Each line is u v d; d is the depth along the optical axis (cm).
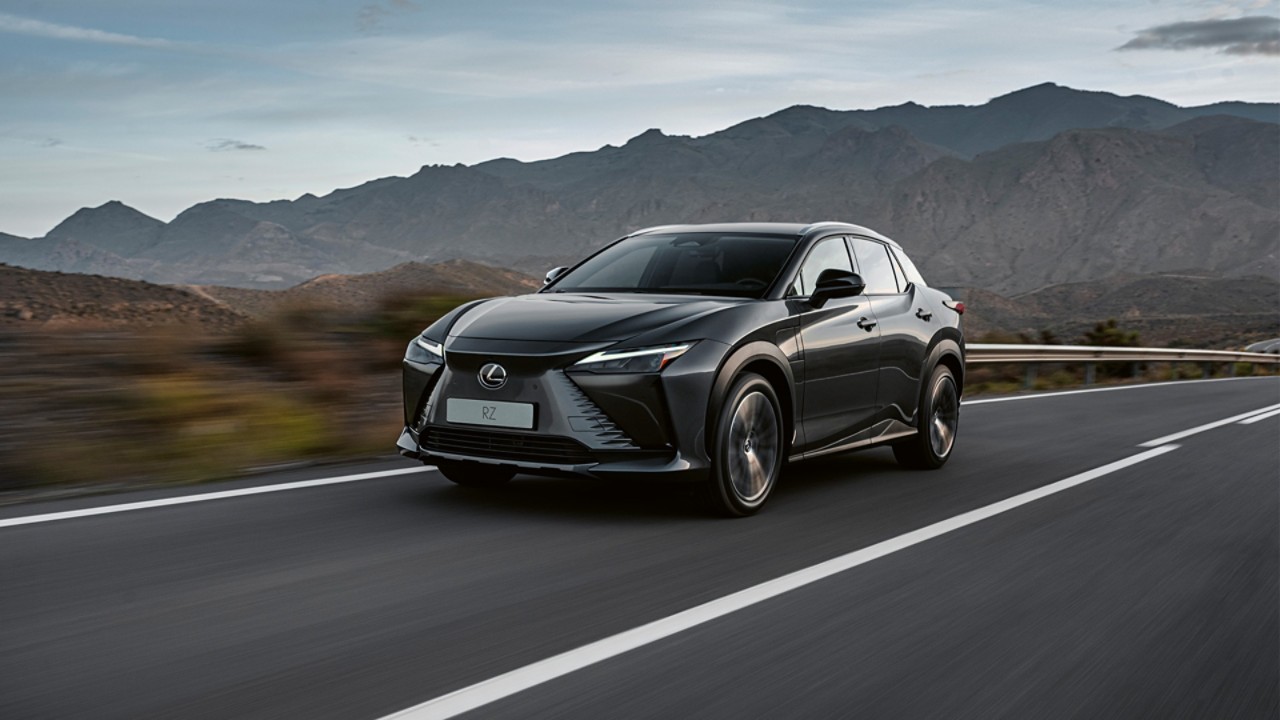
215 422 692
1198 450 885
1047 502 627
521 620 364
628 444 505
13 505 530
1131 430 1030
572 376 504
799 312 588
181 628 346
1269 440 968
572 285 631
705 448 519
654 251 643
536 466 507
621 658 328
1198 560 491
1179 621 393
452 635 345
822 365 600
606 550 469
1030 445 894
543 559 450
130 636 336
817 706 295
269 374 905
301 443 701
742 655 335
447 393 527
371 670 310
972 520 565
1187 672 337
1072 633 374
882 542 504
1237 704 310
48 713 272
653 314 532
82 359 881
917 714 294
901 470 736
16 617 354
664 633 354
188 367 852
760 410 552
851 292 596
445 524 510
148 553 441
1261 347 5338
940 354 728
